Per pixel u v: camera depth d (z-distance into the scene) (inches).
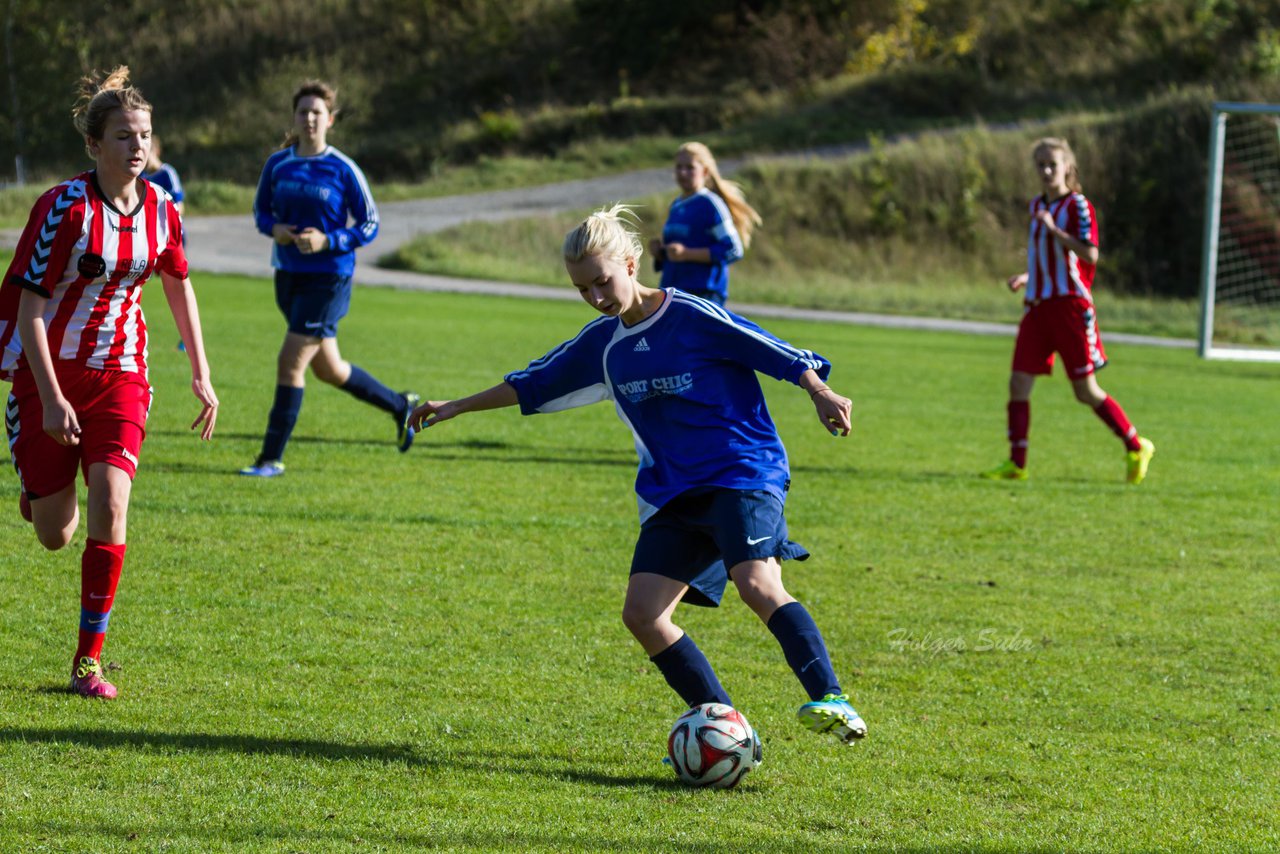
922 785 430.0
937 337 2460.6
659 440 440.8
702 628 607.8
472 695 497.4
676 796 409.7
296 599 609.6
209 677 498.6
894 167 3996.1
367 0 6072.8
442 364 1555.1
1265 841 392.5
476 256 3351.4
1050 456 1186.0
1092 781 438.9
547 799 399.9
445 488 886.4
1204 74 4827.8
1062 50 5132.9
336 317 899.4
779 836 380.2
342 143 5221.5
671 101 5172.2
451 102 5600.4
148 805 376.5
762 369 432.1
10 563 631.2
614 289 422.6
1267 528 890.7
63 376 483.5
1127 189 3951.8
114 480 477.7
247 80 5743.1
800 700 513.0
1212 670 575.8
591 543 758.5
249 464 916.6
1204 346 2084.2
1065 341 1026.7
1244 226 3816.4
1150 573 753.0
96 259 477.7
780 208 3922.2
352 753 429.7
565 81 5634.8
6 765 399.2
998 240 3858.3
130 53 5890.8
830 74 5290.4
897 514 891.4
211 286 2471.7
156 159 1352.1
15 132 5012.3
